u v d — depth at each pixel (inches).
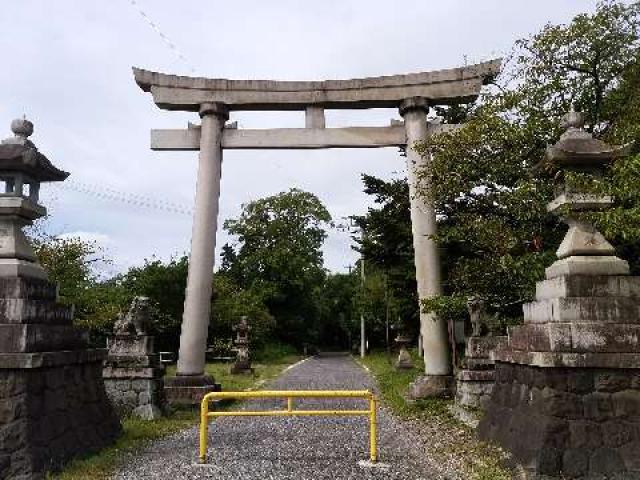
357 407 519.2
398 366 988.6
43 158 283.1
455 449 305.3
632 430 235.0
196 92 563.5
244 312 1362.0
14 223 272.1
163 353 1064.2
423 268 536.1
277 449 315.6
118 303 958.4
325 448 319.0
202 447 283.3
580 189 270.4
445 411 446.3
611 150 272.1
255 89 568.1
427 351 532.1
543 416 243.1
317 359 1728.6
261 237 1857.8
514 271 396.5
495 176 436.8
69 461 260.2
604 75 426.6
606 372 243.6
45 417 251.6
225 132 568.4
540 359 246.8
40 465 235.3
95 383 320.2
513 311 477.1
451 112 688.4
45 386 257.0
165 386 501.4
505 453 266.7
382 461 284.8
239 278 1846.7
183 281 1240.2
